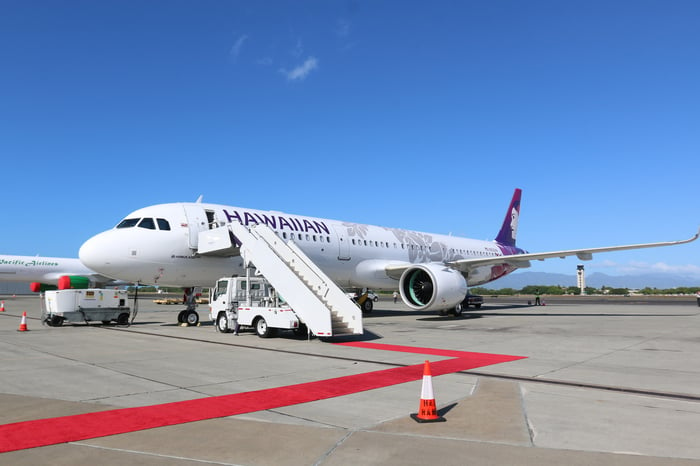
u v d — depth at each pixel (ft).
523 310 101.91
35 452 15.06
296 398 22.47
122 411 19.94
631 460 14.58
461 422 18.63
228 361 33.09
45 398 22.15
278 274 47.85
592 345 42.60
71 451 15.17
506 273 117.08
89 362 32.45
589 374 28.89
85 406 20.70
